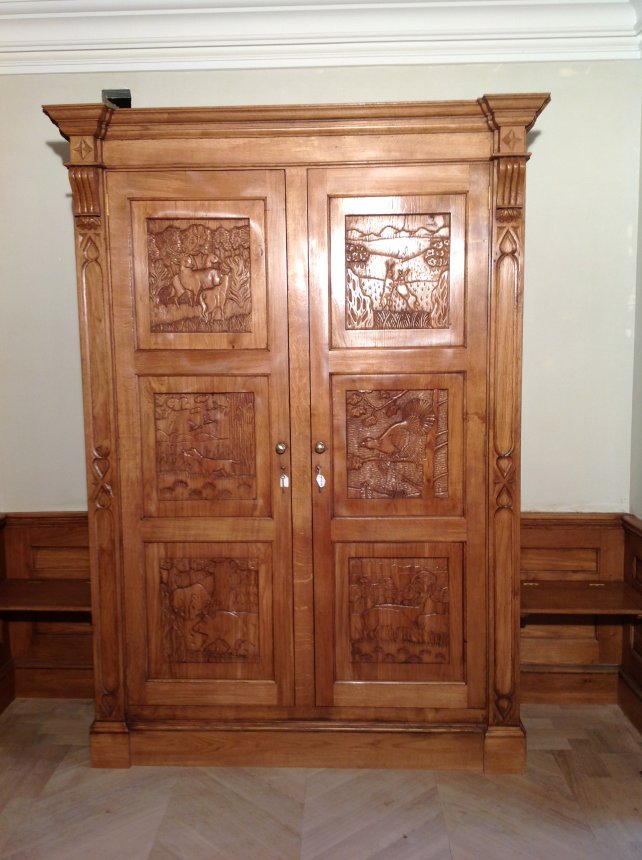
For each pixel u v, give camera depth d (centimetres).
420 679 248
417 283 237
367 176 234
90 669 305
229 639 249
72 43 283
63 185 290
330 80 286
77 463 302
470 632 245
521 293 233
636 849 209
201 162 235
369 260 237
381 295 238
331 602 246
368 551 245
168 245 238
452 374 239
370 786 239
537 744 266
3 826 221
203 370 241
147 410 244
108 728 251
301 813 226
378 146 232
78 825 221
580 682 297
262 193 235
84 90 289
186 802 232
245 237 237
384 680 248
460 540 243
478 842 212
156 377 243
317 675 249
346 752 250
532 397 294
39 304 295
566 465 297
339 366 239
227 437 244
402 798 233
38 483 304
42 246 293
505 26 276
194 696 251
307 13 275
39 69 287
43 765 254
